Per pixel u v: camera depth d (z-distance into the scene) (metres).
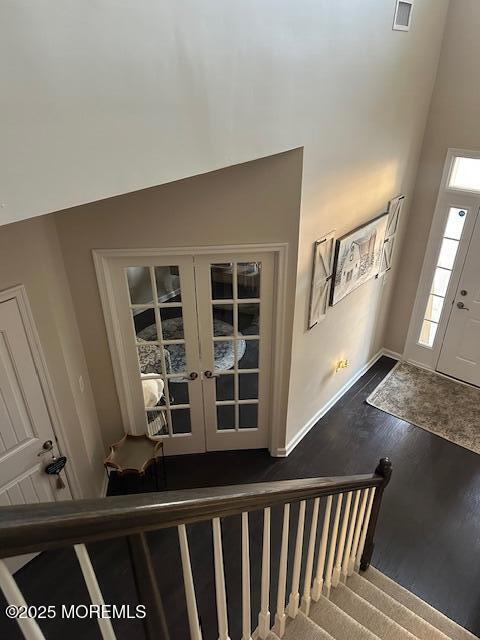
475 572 3.27
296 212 3.04
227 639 1.45
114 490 3.77
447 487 3.94
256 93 2.26
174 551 3.20
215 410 3.97
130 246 3.01
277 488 1.47
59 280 2.90
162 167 1.85
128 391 3.63
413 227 4.80
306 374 4.06
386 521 3.63
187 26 1.76
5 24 1.21
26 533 0.63
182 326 3.53
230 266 3.32
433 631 2.60
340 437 4.44
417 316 5.18
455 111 4.09
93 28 1.43
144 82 1.66
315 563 3.10
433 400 4.91
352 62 2.94
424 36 3.62
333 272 3.77
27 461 2.88
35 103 1.33
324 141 3.01
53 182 1.45
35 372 2.74
